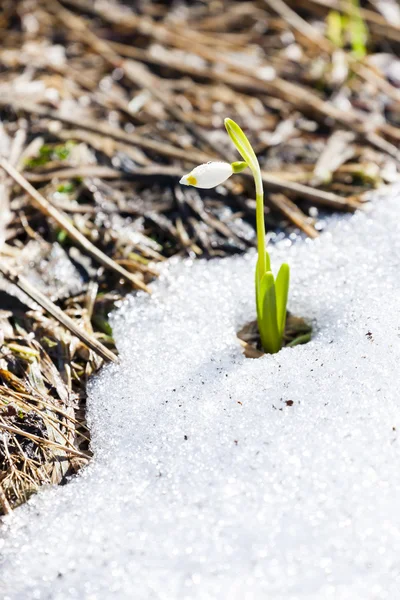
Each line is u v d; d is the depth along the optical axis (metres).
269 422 0.53
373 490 0.50
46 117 0.71
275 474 0.51
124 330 0.59
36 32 0.81
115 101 0.74
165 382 0.55
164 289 0.61
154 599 0.48
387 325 0.55
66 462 0.53
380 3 0.86
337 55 0.78
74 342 0.58
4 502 0.52
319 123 0.73
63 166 0.68
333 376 0.54
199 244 0.64
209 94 0.75
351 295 0.58
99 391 0.56
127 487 0.52
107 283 0.62
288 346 0.57
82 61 0.78
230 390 0.54
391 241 0.61
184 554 0.49
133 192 0.67
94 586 0.49
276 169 0.69
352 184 0.68
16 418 0.54
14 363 0.57
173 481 0.52
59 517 0.51
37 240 0.64
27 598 0.49
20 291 0.60
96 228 0.64
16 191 0.66
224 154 0.69
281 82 0.76
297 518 0.50
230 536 0.49
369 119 0.72
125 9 0.86
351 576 0.48
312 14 0.85
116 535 0.50
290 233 0.64
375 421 0.52
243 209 0.66
